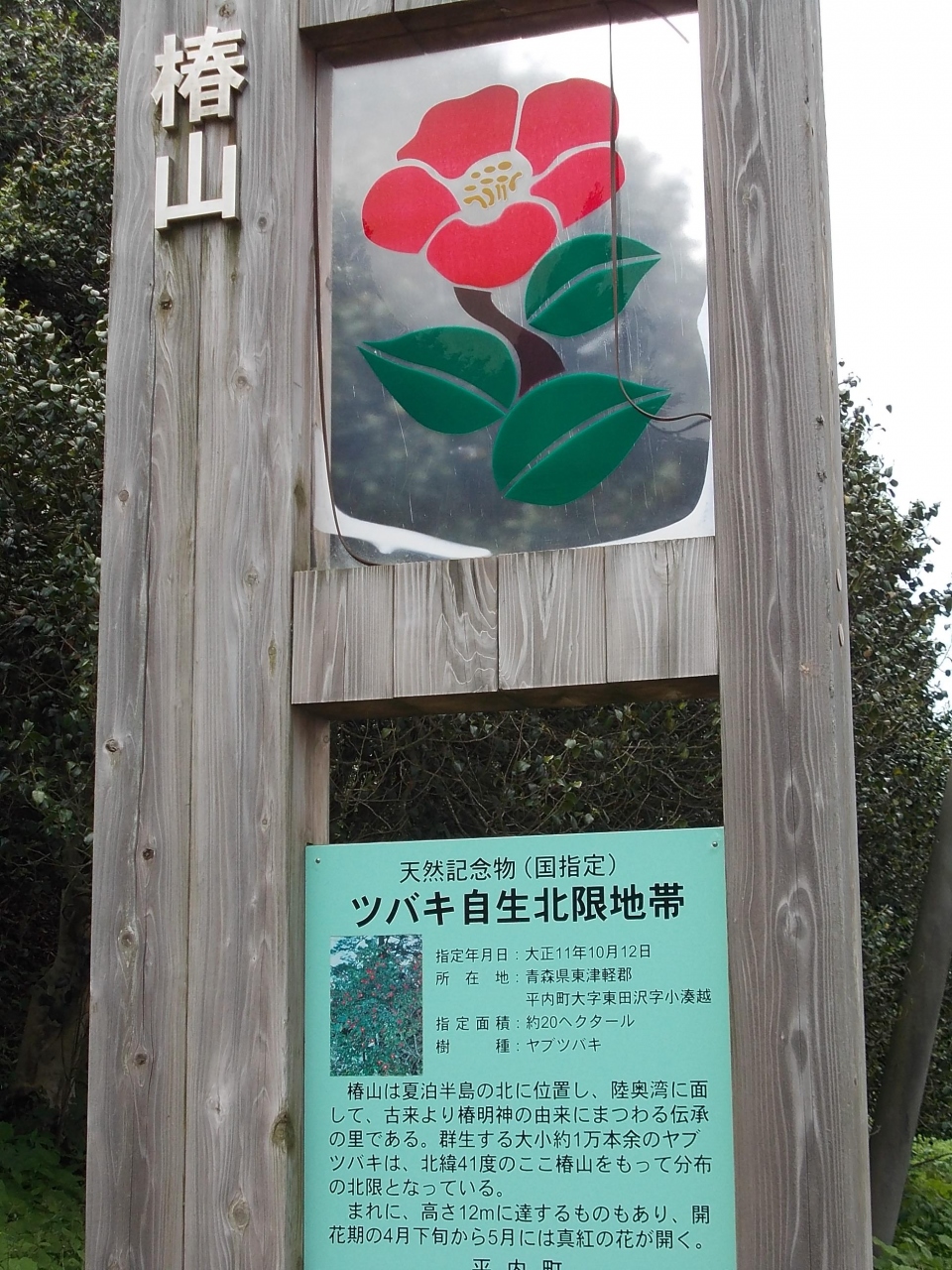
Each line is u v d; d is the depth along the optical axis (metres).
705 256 2.50
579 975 2.30
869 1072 7.82
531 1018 2.31
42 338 6.08
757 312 2.37
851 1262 2.06
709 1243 2.18
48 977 6.89
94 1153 2.42
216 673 2.53
